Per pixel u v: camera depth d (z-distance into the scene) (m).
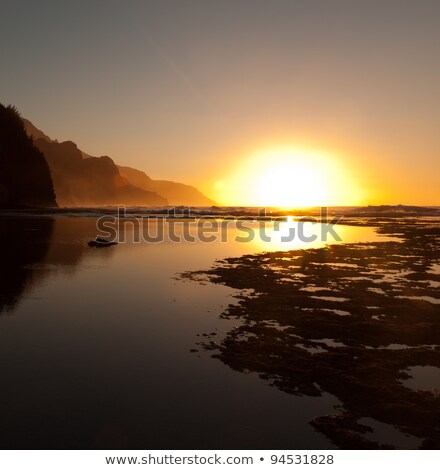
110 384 7.12
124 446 5.38
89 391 6.84
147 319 11.11
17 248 25.61
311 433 5.76
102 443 5.43
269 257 23.84
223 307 12.51
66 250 25.28
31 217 64.56
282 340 9.62
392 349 9.12
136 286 15.26
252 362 8.26
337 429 5.84
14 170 101.62
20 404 6.38
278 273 18.48
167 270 18.89
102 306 12.34
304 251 26.89
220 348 9.02
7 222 51.16
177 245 29.84
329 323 10.91
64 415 6.07
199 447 5.40
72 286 14.98
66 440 5.49
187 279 16.81
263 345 9.23
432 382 7.43
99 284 15.45
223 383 7.26
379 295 14.27
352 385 7.26
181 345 9.16
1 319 10.80
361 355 8.71
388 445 5.53
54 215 72.94
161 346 9.07
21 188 102.00
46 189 114.44
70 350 8.71
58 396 6.65
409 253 25.91
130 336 9.69
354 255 24.95
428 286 15.86
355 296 14.09
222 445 5.45
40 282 15.54
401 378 7.59
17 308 11.90
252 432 5.75
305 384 7.30
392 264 21.39
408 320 11.30
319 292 14.70
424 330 10.42
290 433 5.75
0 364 7.90
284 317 11.50
